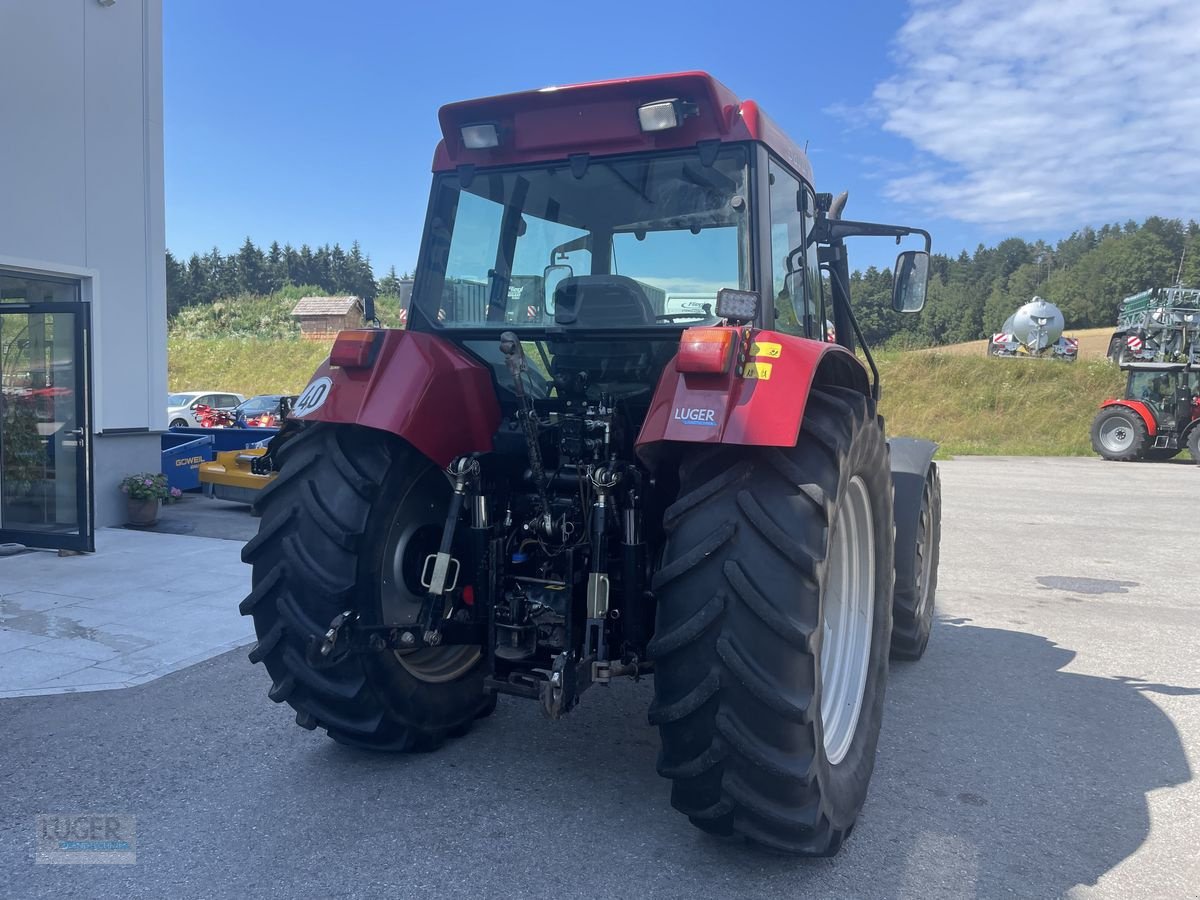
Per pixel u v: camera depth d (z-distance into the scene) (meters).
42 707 4.25
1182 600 7.01
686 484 2.77
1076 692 4.72
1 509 8.23
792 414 2.61
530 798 3.30
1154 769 3.72
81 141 8.59
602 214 3.43
